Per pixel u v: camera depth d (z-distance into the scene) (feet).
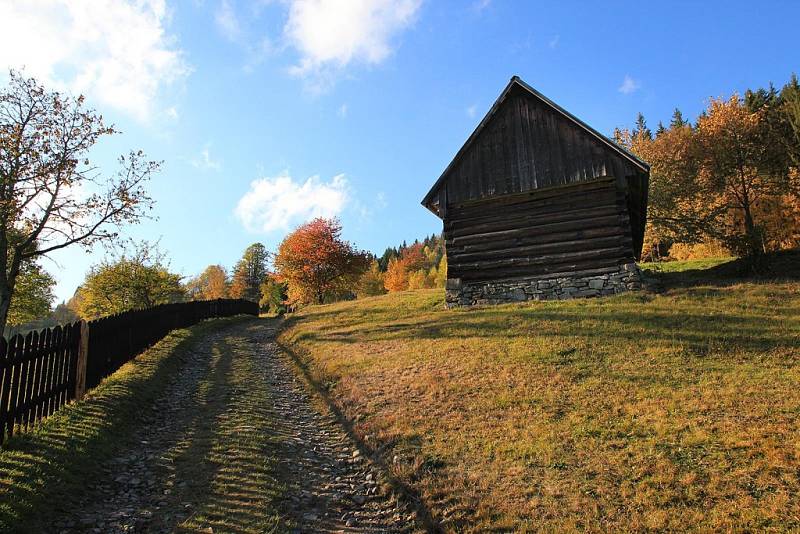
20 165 44.16
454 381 31.81
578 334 38.73
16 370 22.33
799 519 15.01
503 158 60.29
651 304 45.60
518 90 60.90
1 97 45.27
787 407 22.58
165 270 113.19
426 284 238.07
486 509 17.69
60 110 47.37
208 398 33.68
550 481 19.02
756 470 17.94
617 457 20.10
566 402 26.48
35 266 75.77
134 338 42.80
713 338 34.09
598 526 15.90
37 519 16.02
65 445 21.63
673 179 95.81
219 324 87.86
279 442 25.53
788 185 92.94
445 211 62.39
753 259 57.31
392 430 25.45
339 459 24.14
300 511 18.53
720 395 24.85
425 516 17.85
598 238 55.01
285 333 68.85
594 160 56.03
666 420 22.86
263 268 277.23
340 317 71.67
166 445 24.44
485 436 23.59
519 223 58.80
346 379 36.17
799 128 93.30
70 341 27.81
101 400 28.73
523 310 50.06
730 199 97.66
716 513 15.84
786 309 39.50
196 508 18.01
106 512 17.39
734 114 90.12
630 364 31.09
